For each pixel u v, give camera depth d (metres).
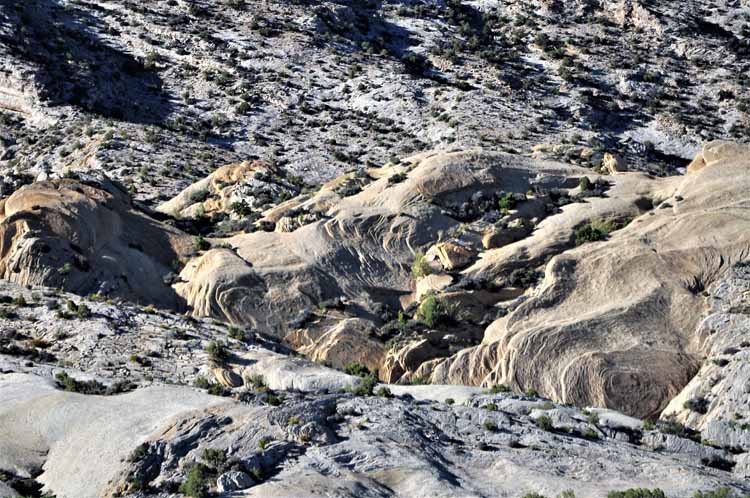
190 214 109.56
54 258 88.88
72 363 75.69
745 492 59.22
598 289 87.00
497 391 74.38
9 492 57.97
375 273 93.25
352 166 135.00
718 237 89.88
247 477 56.22
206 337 81.25
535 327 83.25
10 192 112.38
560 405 71.94
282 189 111.00
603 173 105.12
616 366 79.62
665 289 85.88
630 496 55.75
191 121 147.25
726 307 83.88
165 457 59.09
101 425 63.31
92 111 146.62
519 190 100.19
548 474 59.50
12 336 78.62
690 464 64.62
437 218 96.88
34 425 64.38
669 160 142.38
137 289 90.44
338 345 85.31
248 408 63.19
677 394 78.69
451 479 58.22
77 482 59.50
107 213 94.38
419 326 86.62
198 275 91.75
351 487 55.66
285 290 90.06
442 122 143.75
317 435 60.41
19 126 143.38
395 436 61.78
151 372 75.12
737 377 75.81
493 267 91.25
